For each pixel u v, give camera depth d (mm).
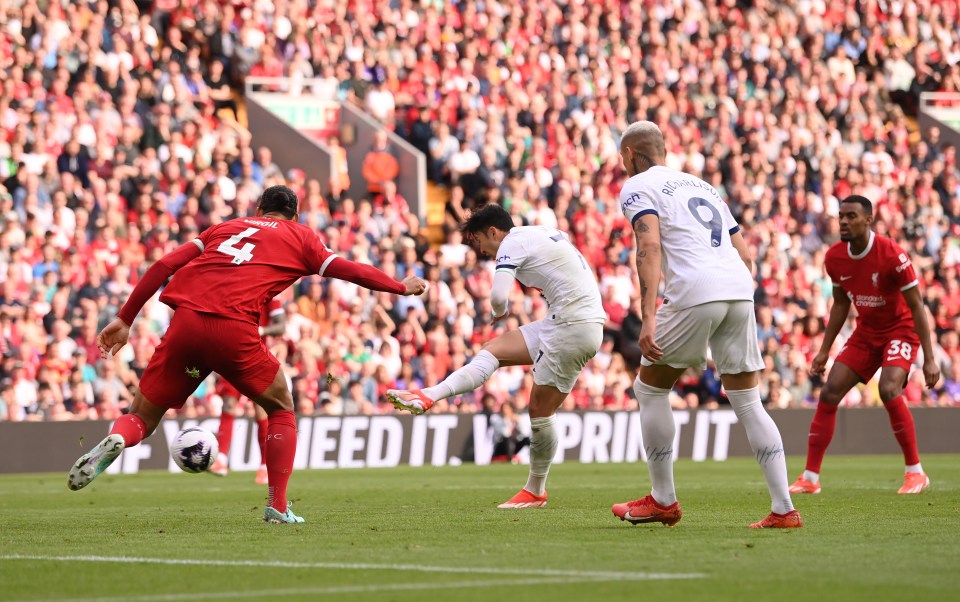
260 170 28422
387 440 24703
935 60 40781
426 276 28234
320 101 31141
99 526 10859
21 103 26266
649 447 9789
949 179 37844
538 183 31719
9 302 23859
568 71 34500
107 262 25141
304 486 17609
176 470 22953
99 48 27906
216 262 10109
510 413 25812
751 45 37406
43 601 6418
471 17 33844
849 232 14812
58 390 23312
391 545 8766
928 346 14680
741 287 9242
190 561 7953
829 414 15133
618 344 29953
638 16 36125
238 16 31047
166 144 27547
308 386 25219
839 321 15367
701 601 6184
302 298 26594
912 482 15297
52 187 25406
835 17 39406
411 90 32531
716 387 29766
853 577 6965
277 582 6953
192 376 10070
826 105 37625
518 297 28703
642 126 9844
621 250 31203
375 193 30625
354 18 32469
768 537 9086
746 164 34531
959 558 7809
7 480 20125
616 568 7379
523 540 9023
